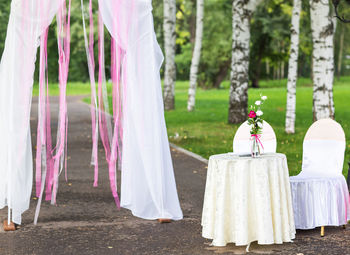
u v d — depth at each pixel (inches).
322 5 573.6
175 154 499.5
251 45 1860.2
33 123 855.1
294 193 239.6
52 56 1502.2
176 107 1175.0
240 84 771.4
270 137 270.8
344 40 2129.7
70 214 278.8
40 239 233.5
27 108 263.6
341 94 1467.8
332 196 242.8
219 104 1254.3
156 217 268.5
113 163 301.9
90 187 350.3
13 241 231.0
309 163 266.2
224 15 1675.7
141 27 272.5
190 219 266.1
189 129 738.2
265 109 1046.4
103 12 276.8
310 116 919.7
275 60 1948.8
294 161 446.9
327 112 582.2
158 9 1363.2
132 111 275.9
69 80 2787.9
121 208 292.0
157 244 224.2
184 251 214.5
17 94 261.3
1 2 1258.6
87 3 1212.5
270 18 1696.6
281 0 1466.5
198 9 1013.2
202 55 1863.9
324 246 219.9
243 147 272.2
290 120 656.4
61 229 249.8
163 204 265.6
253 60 1946.4
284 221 222.1
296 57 653.3
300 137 614.9
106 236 237.3
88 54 298.4
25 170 269.4
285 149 519.2
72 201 309.7
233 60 771.4
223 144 572.4
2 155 272.7
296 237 235.0
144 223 259.8
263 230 215.2
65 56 289.3
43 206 297.7
